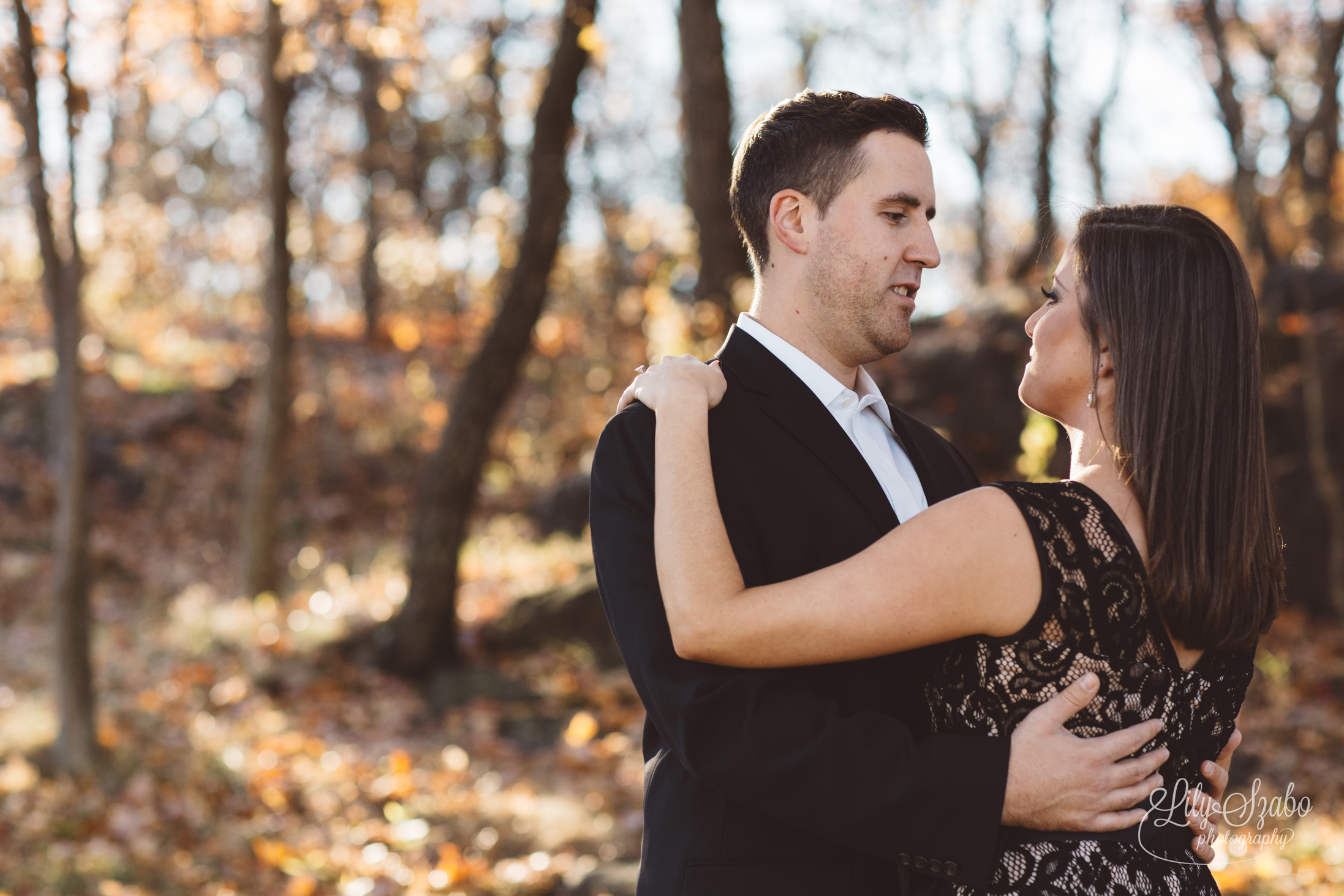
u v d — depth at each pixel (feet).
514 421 42.78
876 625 4.74
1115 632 4.75
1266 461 5.07
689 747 4.90
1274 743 18.45
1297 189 30.22
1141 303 5.03
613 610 5.35
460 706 21.70
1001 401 31.53
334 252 53.78
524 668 23.27
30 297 51.16
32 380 41.37
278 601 28.94
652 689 5.04
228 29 26.61
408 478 41.16
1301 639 23.94
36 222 16.92
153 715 19.93
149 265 54.95
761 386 5.75
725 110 21.81
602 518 5.54
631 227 38.96
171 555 33.73
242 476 38.99
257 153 52.85
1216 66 41.37
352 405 43.37
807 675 5.22
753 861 5.18
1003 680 4.82
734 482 5.48
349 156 46.16
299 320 46.42
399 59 26.05
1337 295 29.58
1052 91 51.11
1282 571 5.23
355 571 32.24
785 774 4.77
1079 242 5.34
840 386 5.83
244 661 23.79
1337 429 27.07
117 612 28.45
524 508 38.32
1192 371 4.93
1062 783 4.64
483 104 44.11
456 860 13.53
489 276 46.85
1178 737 4.89
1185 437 4.86
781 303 5.91
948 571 4.71
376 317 51.21
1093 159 51.90
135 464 37.68
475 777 17.60
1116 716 4.76
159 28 22.54
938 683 5.17
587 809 15.94
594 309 44.37
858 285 5.67
